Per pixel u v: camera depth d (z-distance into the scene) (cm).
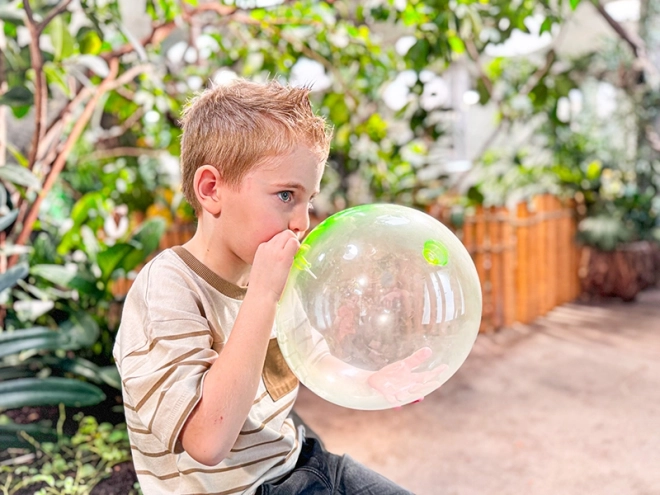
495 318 491
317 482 127
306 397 358
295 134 99
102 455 231
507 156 618
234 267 111
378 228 108
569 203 585
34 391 207
